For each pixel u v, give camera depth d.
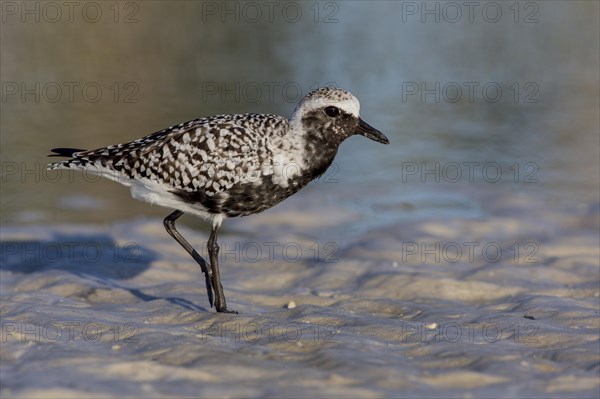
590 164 19.75
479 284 12.32
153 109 22.75
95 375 7.76
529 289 12.30
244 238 15.09
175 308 10.76
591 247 14.34
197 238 14.98
